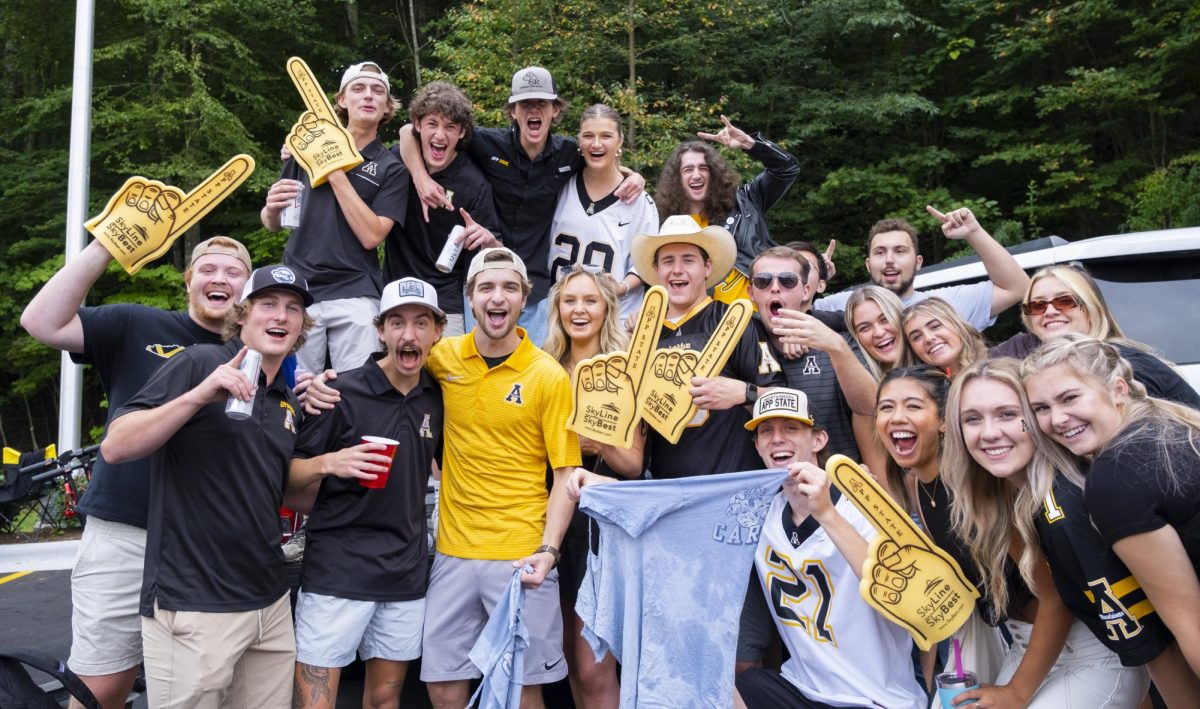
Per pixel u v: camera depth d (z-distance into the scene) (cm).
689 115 1509
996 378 300
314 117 445
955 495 317
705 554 331
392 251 505
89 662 357
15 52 1870
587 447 384
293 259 455
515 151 505
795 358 409
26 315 355
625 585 332
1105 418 276
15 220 1698
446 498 376
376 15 1983
